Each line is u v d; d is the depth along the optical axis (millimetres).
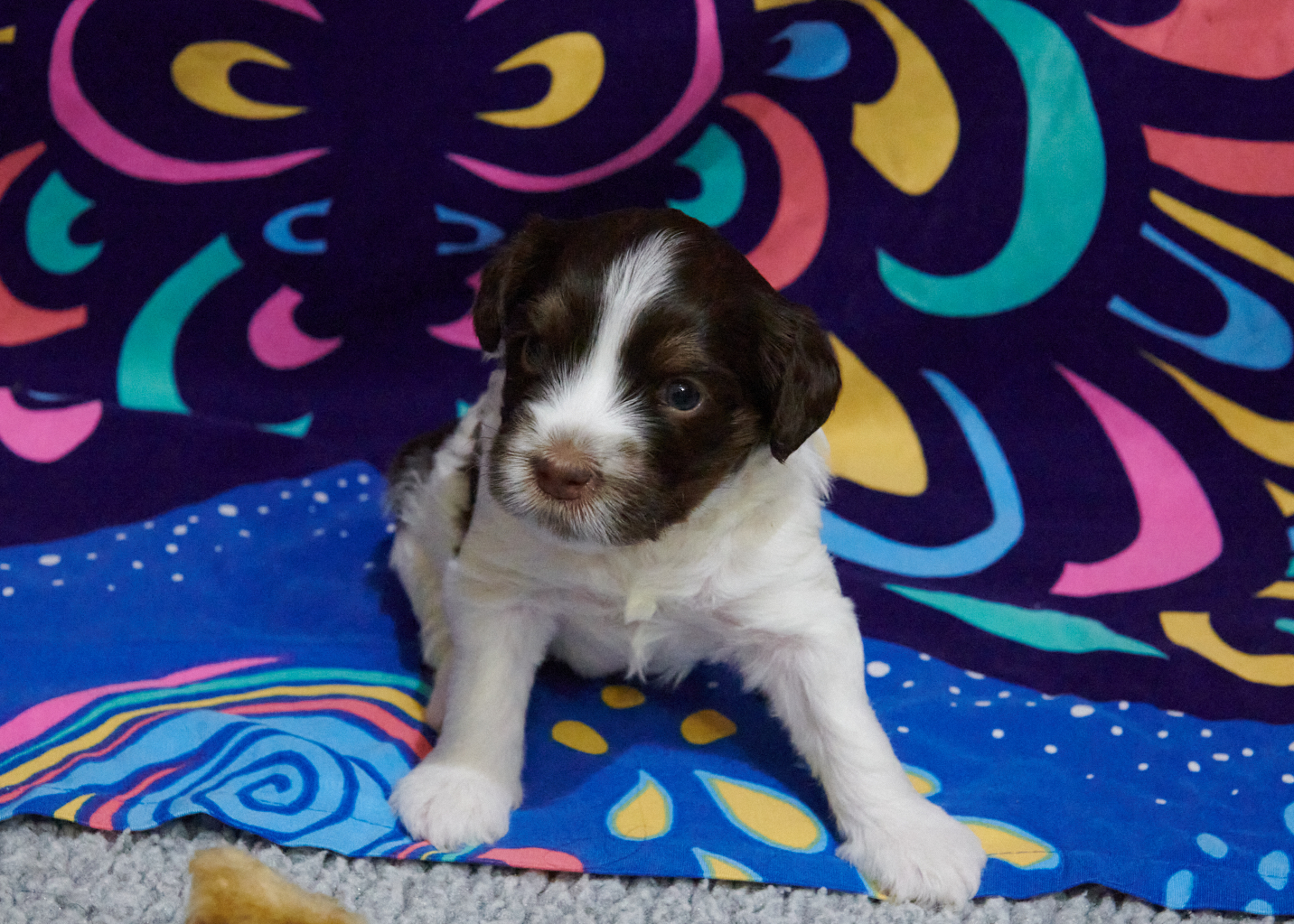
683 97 782
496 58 781
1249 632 706
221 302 806
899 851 565
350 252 803
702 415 556
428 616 651
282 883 518
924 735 637
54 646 647
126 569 697
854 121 792
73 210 788
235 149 788
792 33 775
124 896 537
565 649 645
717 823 584
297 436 785
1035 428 814
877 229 805
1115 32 782
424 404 812
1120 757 632
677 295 550
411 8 773
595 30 775
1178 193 796
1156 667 678
